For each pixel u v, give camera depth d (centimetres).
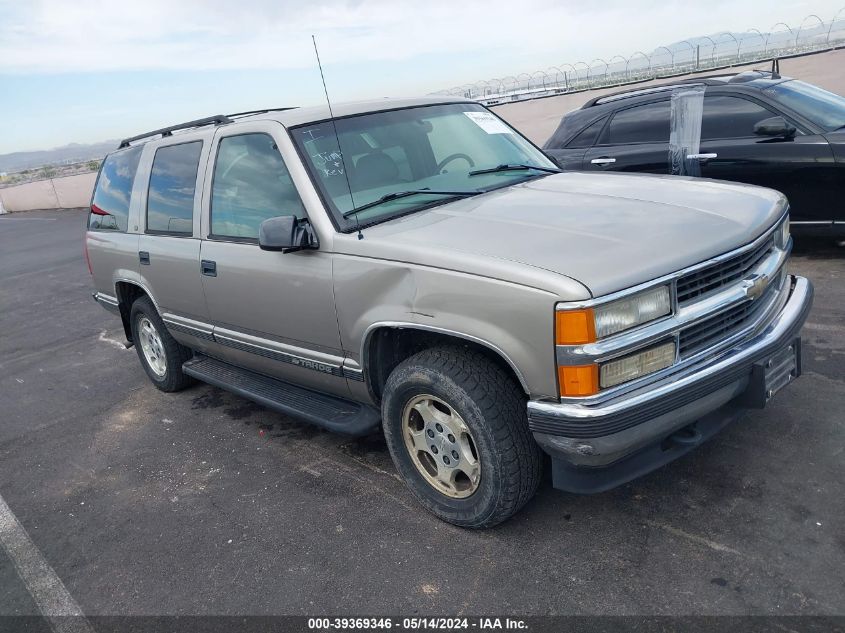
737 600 252
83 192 2580
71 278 1128
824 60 1155
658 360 263
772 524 289
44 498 409
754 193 337
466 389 282
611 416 250
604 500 322
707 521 297
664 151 661
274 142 364
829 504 296
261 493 377
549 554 292
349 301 323
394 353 333
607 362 251
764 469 327
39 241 1730
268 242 327
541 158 436
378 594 284
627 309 252
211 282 409
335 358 348
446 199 353
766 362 287
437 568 294
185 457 434
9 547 363
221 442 448
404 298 298
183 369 502
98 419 520
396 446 328
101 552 345
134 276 497
